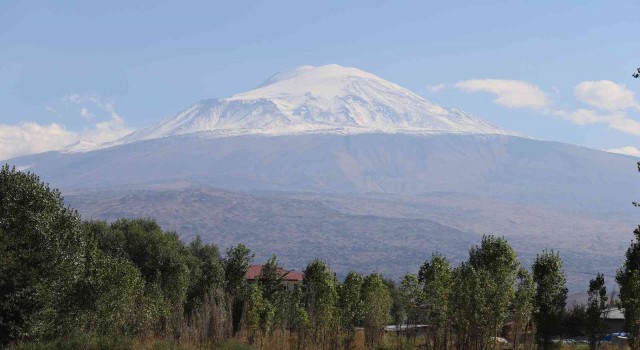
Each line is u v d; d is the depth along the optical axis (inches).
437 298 2596.0
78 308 2476.6
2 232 2324.1
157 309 2886.3
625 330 2645.2
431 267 2728.8
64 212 2534.5
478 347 2512.3
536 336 2819.9
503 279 2519.7
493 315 2459.4
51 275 2379.4
